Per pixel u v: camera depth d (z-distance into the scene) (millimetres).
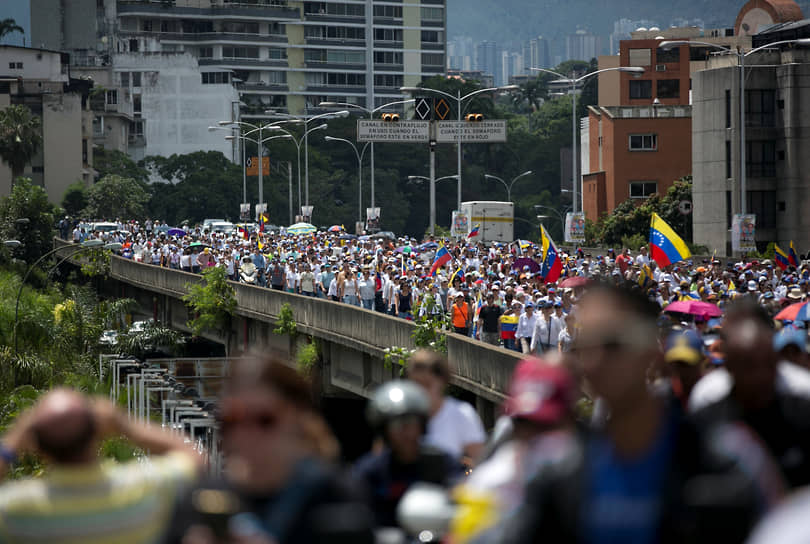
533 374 12594
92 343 127188
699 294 65438
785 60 187750
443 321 72312
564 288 72812
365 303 98188
